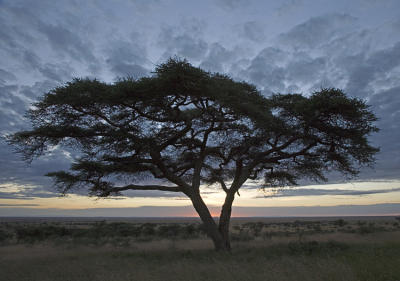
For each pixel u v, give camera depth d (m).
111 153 15.41
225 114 15.34
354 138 14.93
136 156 15.73
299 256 12.33
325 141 16.34
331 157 16.23
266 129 15.61
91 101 13.33
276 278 8.26
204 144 16.50
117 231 38.22
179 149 17.61
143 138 14.23
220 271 9.37
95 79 13.56
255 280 8.27
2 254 17.25
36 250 19.72
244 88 15.62
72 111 13.96
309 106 14.21
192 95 13.71
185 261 11.82
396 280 7.94
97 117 14.52
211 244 22.00
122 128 14.17
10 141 13.22
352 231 34.22
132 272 9.95
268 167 18.61
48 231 35.91
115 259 13.78
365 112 14.12
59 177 14.45
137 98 13.52
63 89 12.89
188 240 26.62
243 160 18.31
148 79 12.96
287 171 19.12
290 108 15.98
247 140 16.33
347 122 15.00
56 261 13.52
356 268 9.16
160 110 14.54
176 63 12.84
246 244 19.83
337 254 12.70
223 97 13.66
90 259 13.92
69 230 40.00
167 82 12.97
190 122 14.72
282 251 14.44
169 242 24.12
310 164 17.44
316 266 9.47
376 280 7.91
